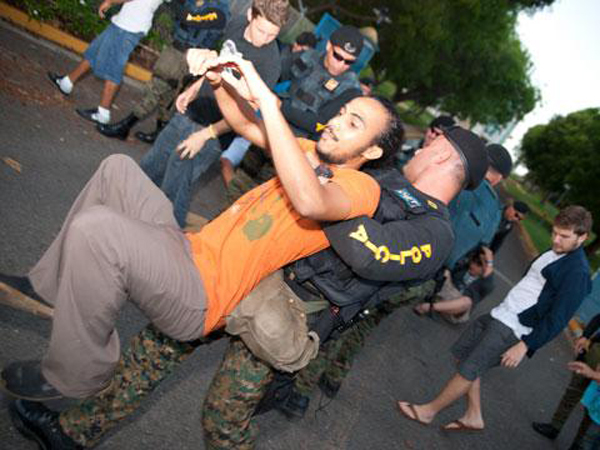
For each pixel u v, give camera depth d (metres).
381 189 1.66
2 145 3.56
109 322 1.39
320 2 18.11
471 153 1.85
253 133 1.80
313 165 1.70
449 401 3.51
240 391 1.67
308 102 3.36
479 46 24.75
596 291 10.12
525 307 3.19
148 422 2.31
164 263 1.40
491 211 4.30
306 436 2.89
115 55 4.58
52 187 3.46
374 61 23.28
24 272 2.59
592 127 28.44
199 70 1.56
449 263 4.37
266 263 1.57
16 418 1.79
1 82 4.46
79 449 1.73
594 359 3.92
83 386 1.44
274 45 3.23
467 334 3.52
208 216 4.66
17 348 2.15
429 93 31.09
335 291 1.68
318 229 1.60
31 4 5.94
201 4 4.38
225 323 1.59
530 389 5.66
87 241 1.30
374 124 1.61
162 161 3.25
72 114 4.76
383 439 3.27
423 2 18.98
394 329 5.14
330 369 3.17
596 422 3.79
